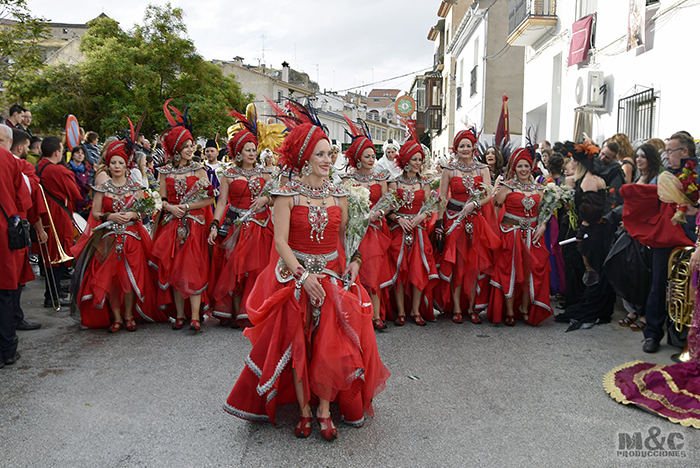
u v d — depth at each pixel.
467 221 5.52
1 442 2.96
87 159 8.43
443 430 3.13
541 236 5.47
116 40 24.14
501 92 17.94
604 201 5.39
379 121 55.50
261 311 2.99
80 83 22.84
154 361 4.27
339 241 3.28
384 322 5.41
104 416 3.29
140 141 10.10
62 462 2.76
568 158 6.94
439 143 29.88
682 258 4.31
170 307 5.56
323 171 3.10
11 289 4.12
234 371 4.04
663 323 4.50
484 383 3.84
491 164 6.71
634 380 3.67
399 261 5.39
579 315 5.52
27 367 4.12
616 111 8.88
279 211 3.08
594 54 9.63
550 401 3.53
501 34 17.83
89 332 5.10
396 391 3.70
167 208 5.21
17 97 21.55
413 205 5.42
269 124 6.34
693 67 6.80
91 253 5.14
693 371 3.70
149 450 2.89
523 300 5.62
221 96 25.25
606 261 5.02
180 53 24.77
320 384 2.92
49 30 13.11
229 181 5.38
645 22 7.88
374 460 2.81
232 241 5.26
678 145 4.26
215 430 3.12
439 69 30.22
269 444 2.96
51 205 6.12
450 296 5.70
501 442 2.99
